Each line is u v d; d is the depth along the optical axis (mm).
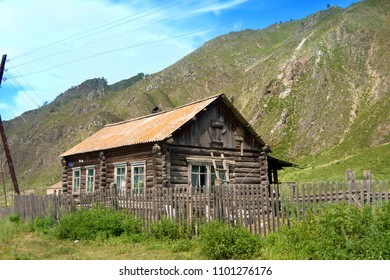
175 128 20875
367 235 8633
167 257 10562
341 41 129875
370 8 144625
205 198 12633
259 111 128250
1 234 15102
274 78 136250
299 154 100250
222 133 23984
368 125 93000
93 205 17016
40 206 19188
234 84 177125
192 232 12719
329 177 59625
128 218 14711
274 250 9672
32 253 11477
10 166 29578
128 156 23156
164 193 13914
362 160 69188
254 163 25453
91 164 26891
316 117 108938
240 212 11773
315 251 8711
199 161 22328
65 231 14781
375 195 11648
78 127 181000
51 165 153875
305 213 11203
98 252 11844
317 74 122938
